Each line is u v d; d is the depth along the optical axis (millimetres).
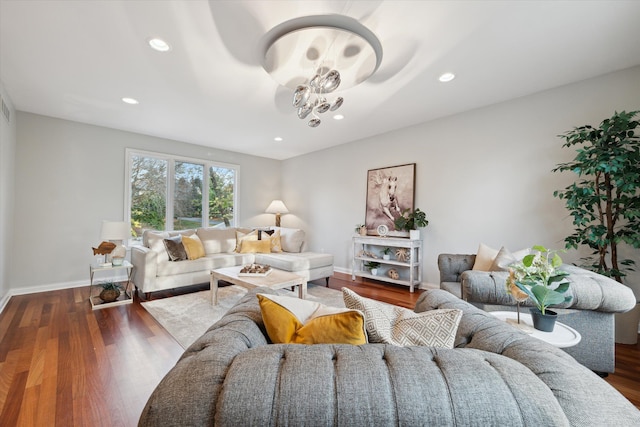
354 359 646
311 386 575
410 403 547
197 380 604
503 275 1938
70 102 3256
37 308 3025
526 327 1536
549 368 648
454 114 3631
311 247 5707
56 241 3764
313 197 5691
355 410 543
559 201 2863
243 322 958
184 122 3934
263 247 4543
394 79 2695
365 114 3629
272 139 4828
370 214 4645
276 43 2043
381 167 4508
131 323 2643
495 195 3295
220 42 2145
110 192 4176
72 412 1478
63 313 2887
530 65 2465
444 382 579
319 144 5168
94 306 3006
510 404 548
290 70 2377
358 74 2420
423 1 1738
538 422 528
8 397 1582
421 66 2463
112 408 1517
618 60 2393
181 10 1823
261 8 1799
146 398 1606
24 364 1921
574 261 2785
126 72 2582
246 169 5871
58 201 3775
